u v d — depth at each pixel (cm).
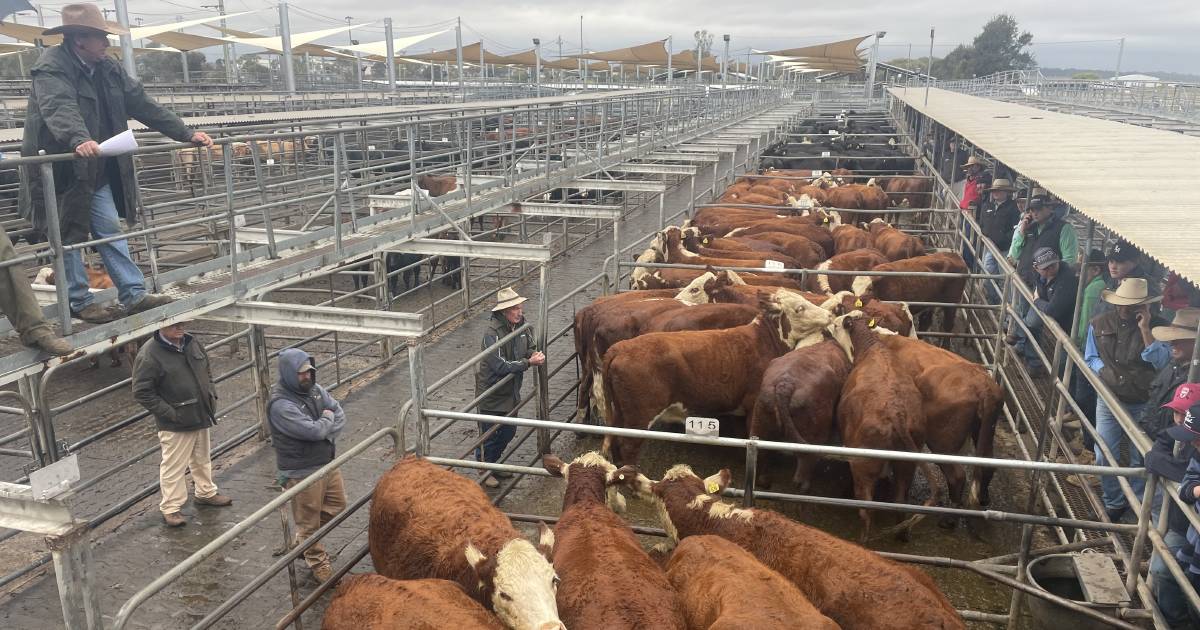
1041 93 3266
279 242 747
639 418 764
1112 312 676
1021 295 1026
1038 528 679
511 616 396
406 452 633
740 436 870
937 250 1364
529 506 733
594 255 1828
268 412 607
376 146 2092
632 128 2342
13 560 670
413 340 578
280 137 687
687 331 799
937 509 534
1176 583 496
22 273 446
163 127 579
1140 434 525
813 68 8012
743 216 1550
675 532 535
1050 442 789
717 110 2948
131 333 537
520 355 794
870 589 416
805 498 550
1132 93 2220
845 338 796
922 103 2638
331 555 659
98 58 530
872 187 1831
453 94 3472
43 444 669
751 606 392
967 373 696
